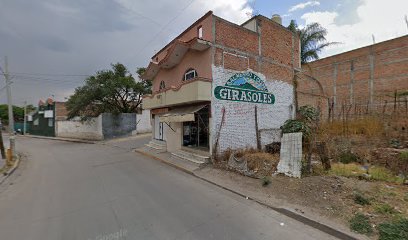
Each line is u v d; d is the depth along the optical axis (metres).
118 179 8.64
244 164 8.88
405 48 13.93
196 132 13.73
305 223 4.94
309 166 7.64
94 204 6.07
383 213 4.80
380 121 11.52
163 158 12.59
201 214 5.41
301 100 16.44
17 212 5.68
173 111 13.21
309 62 19.53
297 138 7.66
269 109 13.62
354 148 9.70
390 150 8.59
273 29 14.12
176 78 13.94
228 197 6.62
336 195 5.75
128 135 26.84
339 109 17.09
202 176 8.87
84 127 28.05
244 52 12.30
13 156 14.25
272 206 5.77
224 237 4.34
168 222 4.97
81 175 9.43
